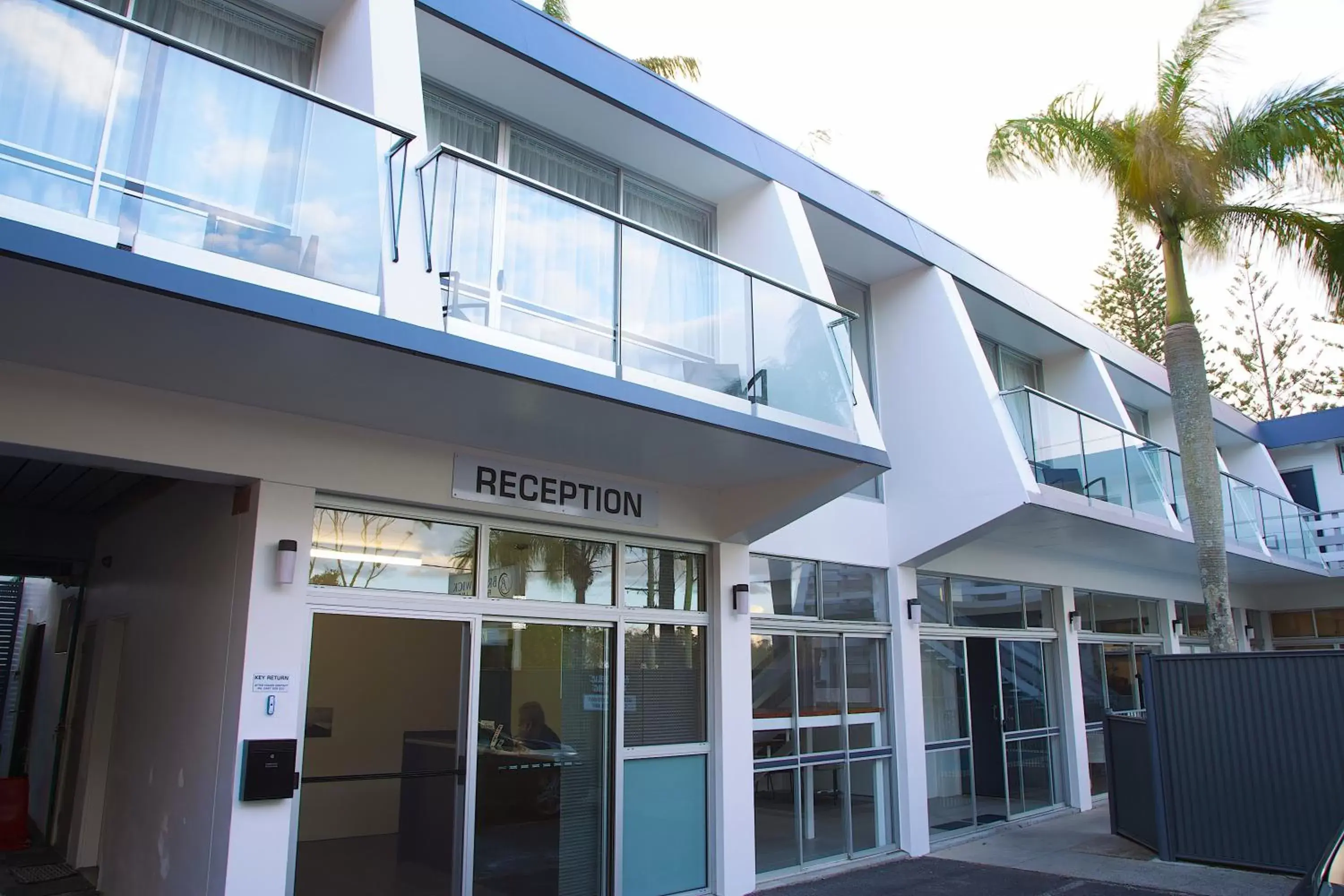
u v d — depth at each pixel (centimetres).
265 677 539
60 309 412
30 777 1124
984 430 984
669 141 801
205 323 430
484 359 496
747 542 827
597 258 632
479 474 653
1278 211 1130
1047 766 1225
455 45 664
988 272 1171
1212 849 868
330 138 493
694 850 763
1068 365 1377
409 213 516
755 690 856
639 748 737
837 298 1093
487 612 659
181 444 525
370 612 598
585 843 693
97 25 427
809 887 812
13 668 1305
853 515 989
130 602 765
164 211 431
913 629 1016
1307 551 1820
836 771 917
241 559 559
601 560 741
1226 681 884
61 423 486
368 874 579
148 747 658
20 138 397
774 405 708
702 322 686
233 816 520
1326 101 1061
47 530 924
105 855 728
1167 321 1145
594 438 634
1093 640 1377
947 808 1036
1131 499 1173
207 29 605
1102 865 892
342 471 586
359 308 478
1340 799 817
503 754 654
